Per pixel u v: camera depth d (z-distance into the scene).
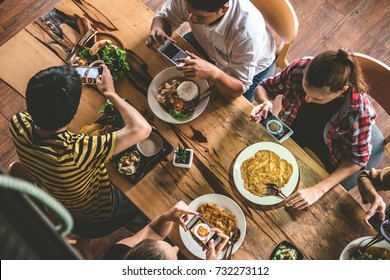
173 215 1.83
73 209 2.02
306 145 2.29
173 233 1.92
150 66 2.18
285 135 2.00
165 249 1.62
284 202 1.92
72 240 2.15
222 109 2.08
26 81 2.17
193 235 1.87
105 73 2.04
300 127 2.23
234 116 2.07
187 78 2.12
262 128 2.04
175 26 2.34
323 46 3.20
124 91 2.14
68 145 1.72
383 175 1.95
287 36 2.21
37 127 1.71
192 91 2.06
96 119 2.09
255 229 1.90
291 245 1.84
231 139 2.03
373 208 1.87
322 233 1.88
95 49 2.16
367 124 1.94
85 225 2.18
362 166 2.03
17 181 0.53
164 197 1.96
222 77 2.03
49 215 1.94
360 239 1.83
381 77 2.03
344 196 1.93
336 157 2.16
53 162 1.71
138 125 1.89
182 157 1.97
